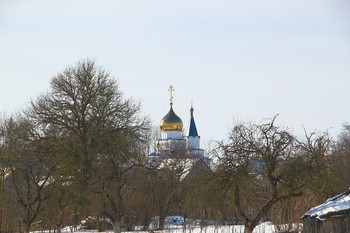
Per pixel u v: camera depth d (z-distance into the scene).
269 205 75.00
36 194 119.44
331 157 75.94
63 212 117.56
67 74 118.06
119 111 118.00
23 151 113.31
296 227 79.88
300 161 74.50
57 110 116.62
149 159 148.62
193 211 79.31
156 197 146.25
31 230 134.75
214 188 75.56
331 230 57.88
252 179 75.38
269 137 75.19
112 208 118.00
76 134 115.44
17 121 118.62
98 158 115.00
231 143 76.44
